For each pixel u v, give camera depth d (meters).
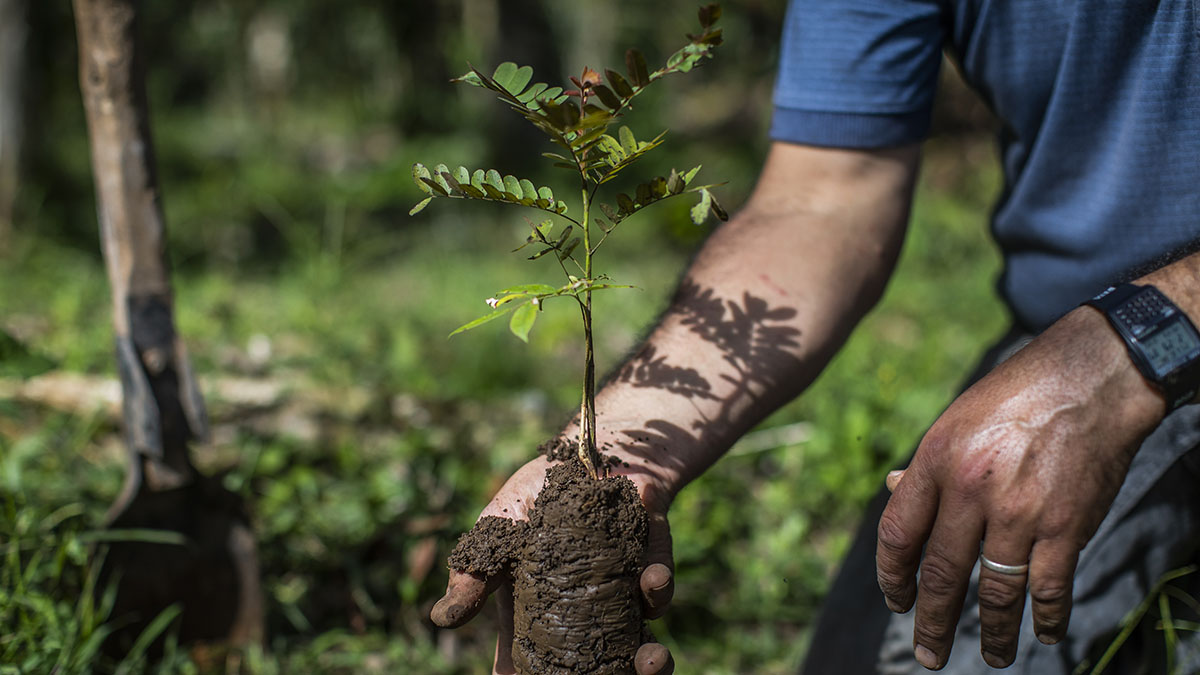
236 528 2.42
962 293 7.10
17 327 4.66
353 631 2.64
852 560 2.11
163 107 18.58
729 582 3.12
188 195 10.33
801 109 1.85
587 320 1.37
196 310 5.54
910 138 1.85
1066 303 1.87
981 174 10.77
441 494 3.17
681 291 1.77
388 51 14.88
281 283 7.19
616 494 1.36
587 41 17.09
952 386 4.80
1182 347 1.25
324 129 17.48
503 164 12.58
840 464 3.62
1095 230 1.74
